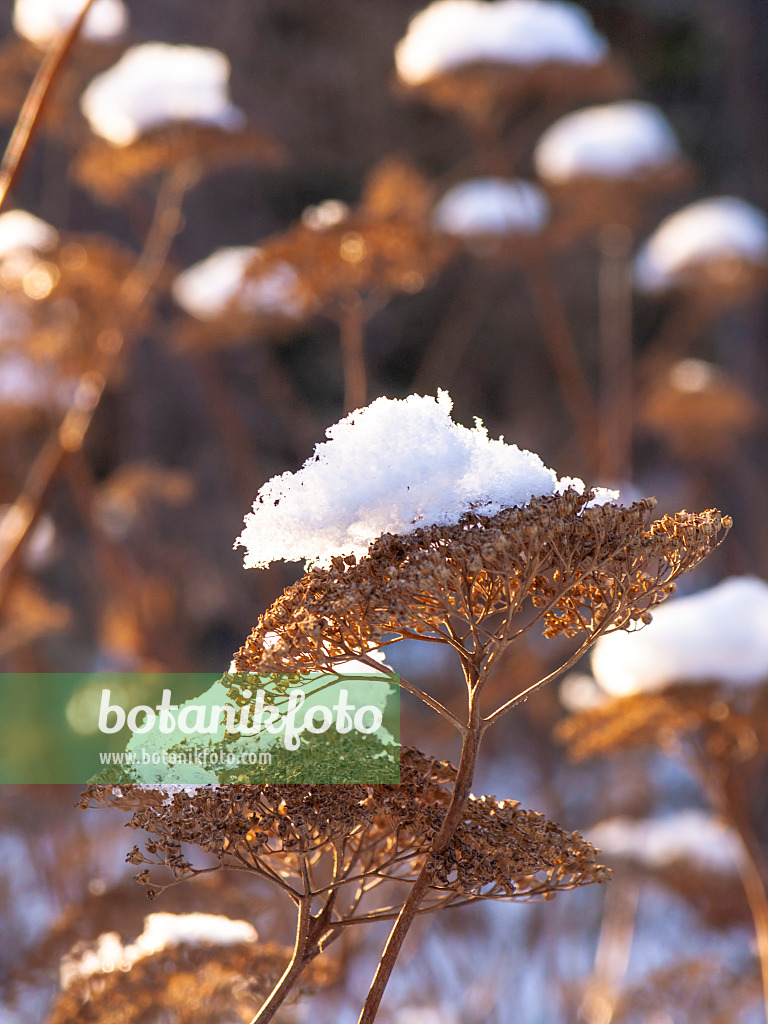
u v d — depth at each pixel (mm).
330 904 831
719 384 5570
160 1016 1427
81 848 3080
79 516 6590
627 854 3332
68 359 3271
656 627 2057
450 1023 3281
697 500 6883
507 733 5922
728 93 8719
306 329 8023
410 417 786
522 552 745
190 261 8250
